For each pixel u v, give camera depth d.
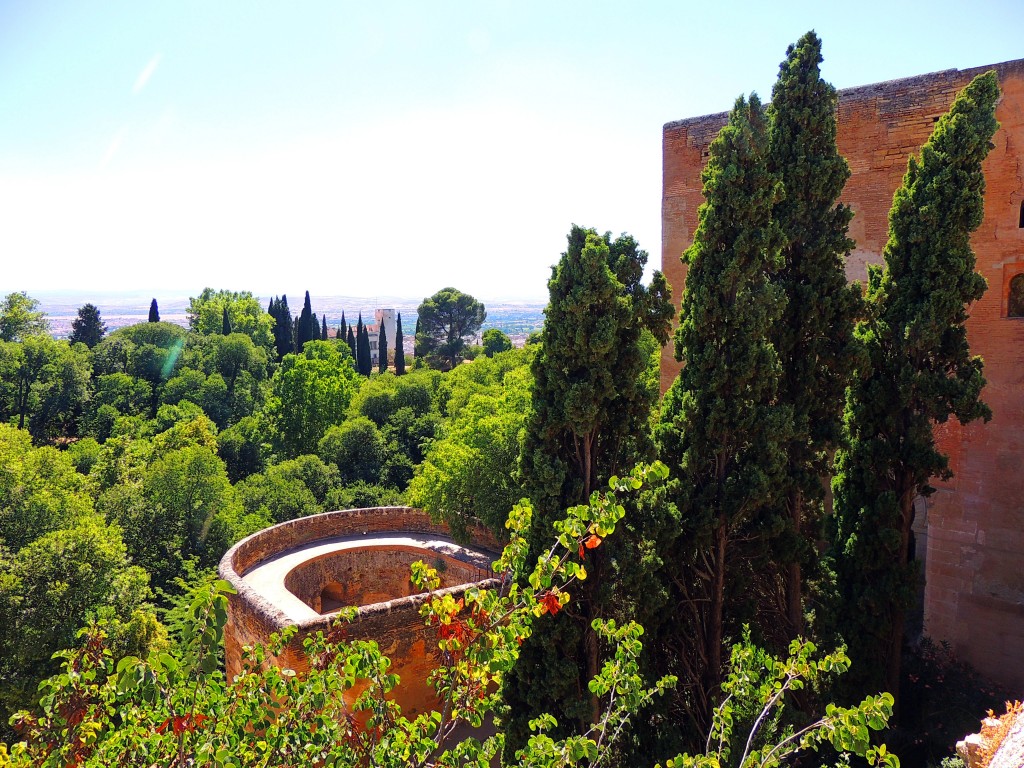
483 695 6.87
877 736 13.27
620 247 13.19
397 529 26.27
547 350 12.92
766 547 13.29
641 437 13.30
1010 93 15.61
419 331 111.00
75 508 29.06
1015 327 15.49
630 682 6.32
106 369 67.44
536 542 12.68
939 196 13.23
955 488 16.16
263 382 69.88
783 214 13.61
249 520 34.72
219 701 5.41
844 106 18.55
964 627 16.16
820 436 13.94
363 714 15.60
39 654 20.73
